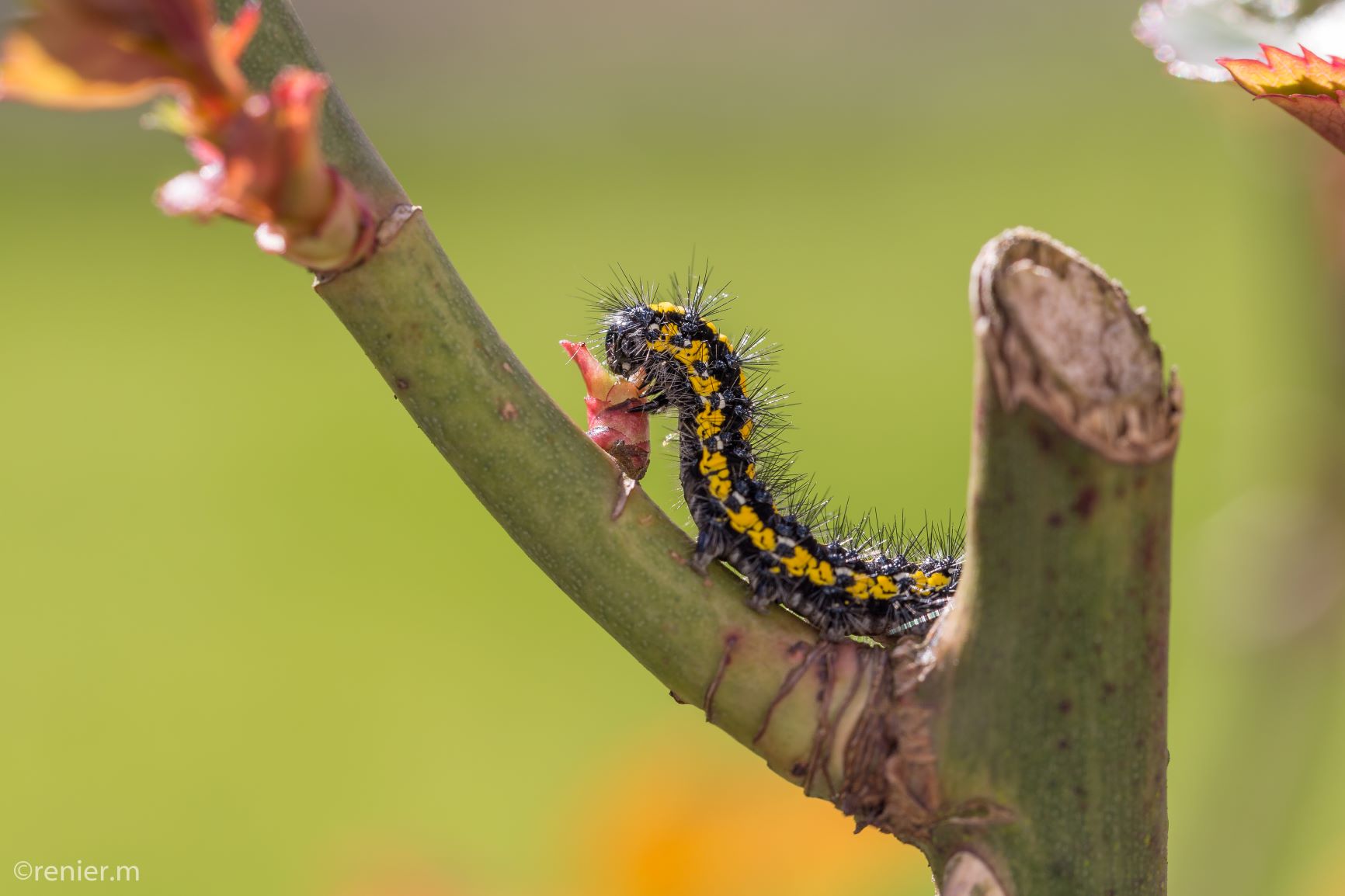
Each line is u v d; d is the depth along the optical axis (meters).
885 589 0.35
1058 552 0.31
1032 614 0.31
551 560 0.32
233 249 2.75
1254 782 0.37
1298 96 0.31
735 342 0.38
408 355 0.31
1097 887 0.31
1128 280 1.94
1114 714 0.31
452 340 0.31
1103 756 0.31
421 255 0.31
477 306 0.32
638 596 0.32
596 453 0.32
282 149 0.29
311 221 0.30
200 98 0.29
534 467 0.32
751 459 0.36
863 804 0.32
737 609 0.32
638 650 0.32
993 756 0.31
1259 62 0.31
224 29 0.30
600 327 0.39
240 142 0.29
